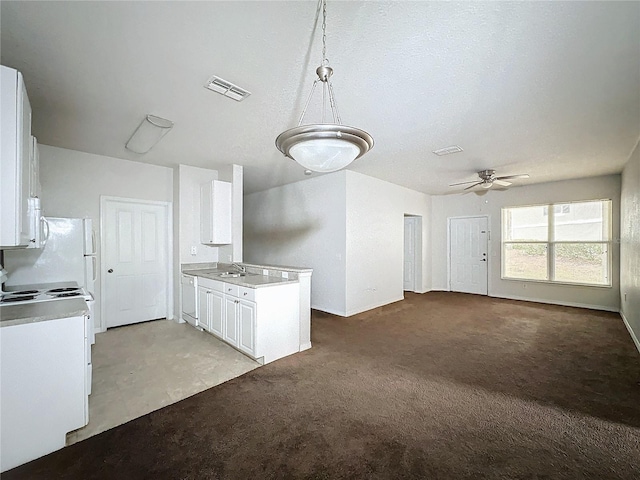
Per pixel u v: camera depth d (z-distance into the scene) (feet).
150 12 4.98
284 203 19.83
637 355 10.56
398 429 6.52
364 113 8.97
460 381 8.69
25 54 6.09
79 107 8.50
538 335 12.82
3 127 5.27
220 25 5.30
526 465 5.50
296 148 5.48
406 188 20.95
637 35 5.54
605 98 8.03
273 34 5.55
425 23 5.26
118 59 6.31
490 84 7.35
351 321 15.07
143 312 14.61
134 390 8.16
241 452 5.82
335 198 16.65
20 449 5.58
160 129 10.09
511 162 14.29
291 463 5.54
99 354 10.62
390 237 19.40
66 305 6.86
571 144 11.69
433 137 10.94
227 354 10.65
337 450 5.87
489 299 20.48
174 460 5.62
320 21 5.21
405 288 24.08
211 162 14.44
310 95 7.85
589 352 10.89
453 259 23.65
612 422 6.74
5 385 5.50
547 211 19.31
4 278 8.49
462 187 20.67
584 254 17.98
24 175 5.98
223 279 11.34
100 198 13.20
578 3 4.81
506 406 7.39
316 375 9.07
